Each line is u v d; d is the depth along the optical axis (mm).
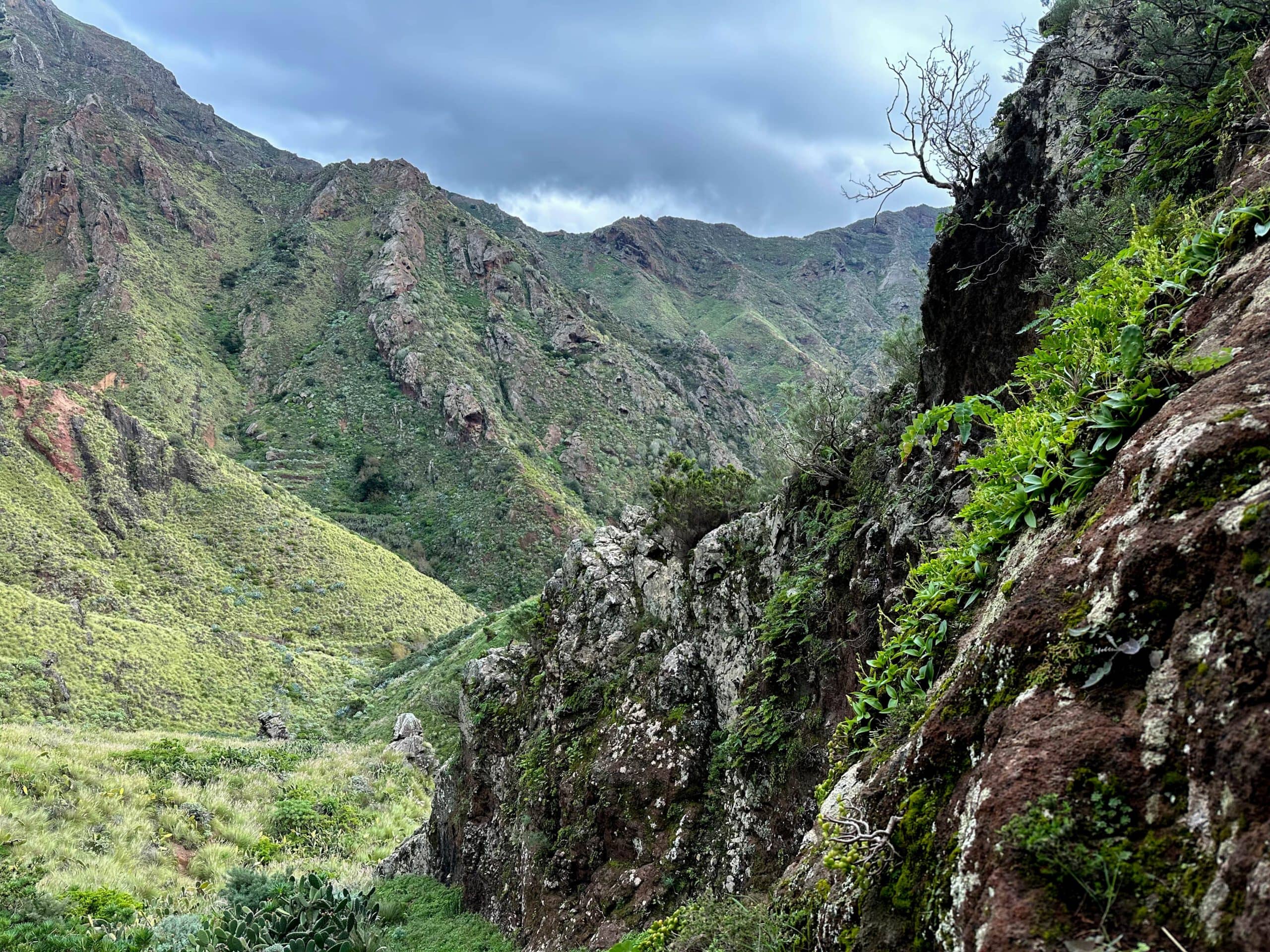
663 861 8273
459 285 137125
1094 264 5020
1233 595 1956
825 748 6504
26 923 10547
